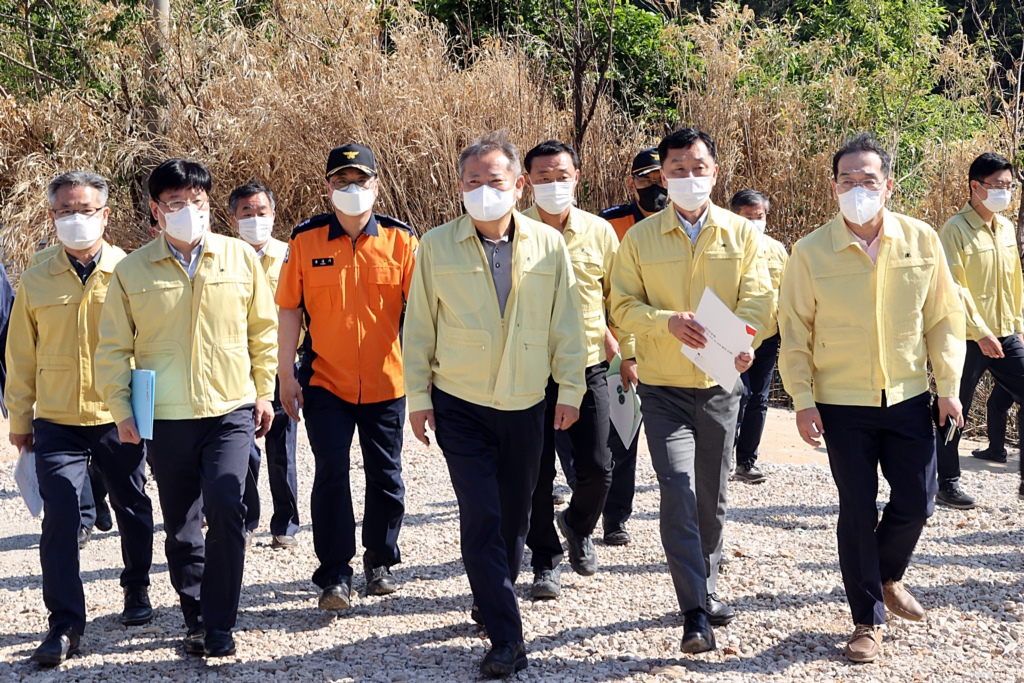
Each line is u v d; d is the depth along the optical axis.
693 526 4.34
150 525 4.88
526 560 5.71
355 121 11.81
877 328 4.21
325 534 4.86
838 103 13.31
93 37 15.79
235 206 6.16
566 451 5.60
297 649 4.50
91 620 4.92
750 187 12.88
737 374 4.21
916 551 5.77
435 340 4.38
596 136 12.73
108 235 12.99
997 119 12.05
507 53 13.16
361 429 5.10
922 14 15.28
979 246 6.63
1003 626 4.61
